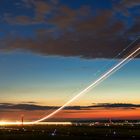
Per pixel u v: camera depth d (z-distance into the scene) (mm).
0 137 109875
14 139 103938
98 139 100875
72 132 148000
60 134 127250
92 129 184000
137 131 154250
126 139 100188
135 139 100625
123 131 153875
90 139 101562
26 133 134250
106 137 108562
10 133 136875
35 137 109625
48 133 136375
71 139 102438
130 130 167375
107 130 169875
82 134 127188
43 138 106250
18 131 155750
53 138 105688
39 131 158000
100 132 144500
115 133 134375
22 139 103312
